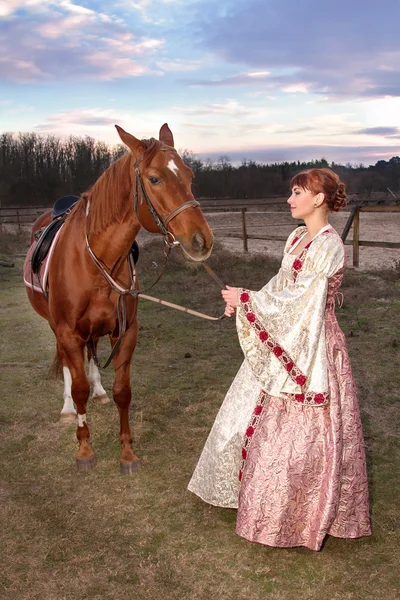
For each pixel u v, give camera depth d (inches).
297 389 92.0
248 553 98.9
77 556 100.0
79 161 2230.6
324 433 93.1
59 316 128.6
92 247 120.2
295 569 94.5
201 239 102.9
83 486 124.5
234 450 104.0
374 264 397.1
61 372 162.2
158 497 118.7
